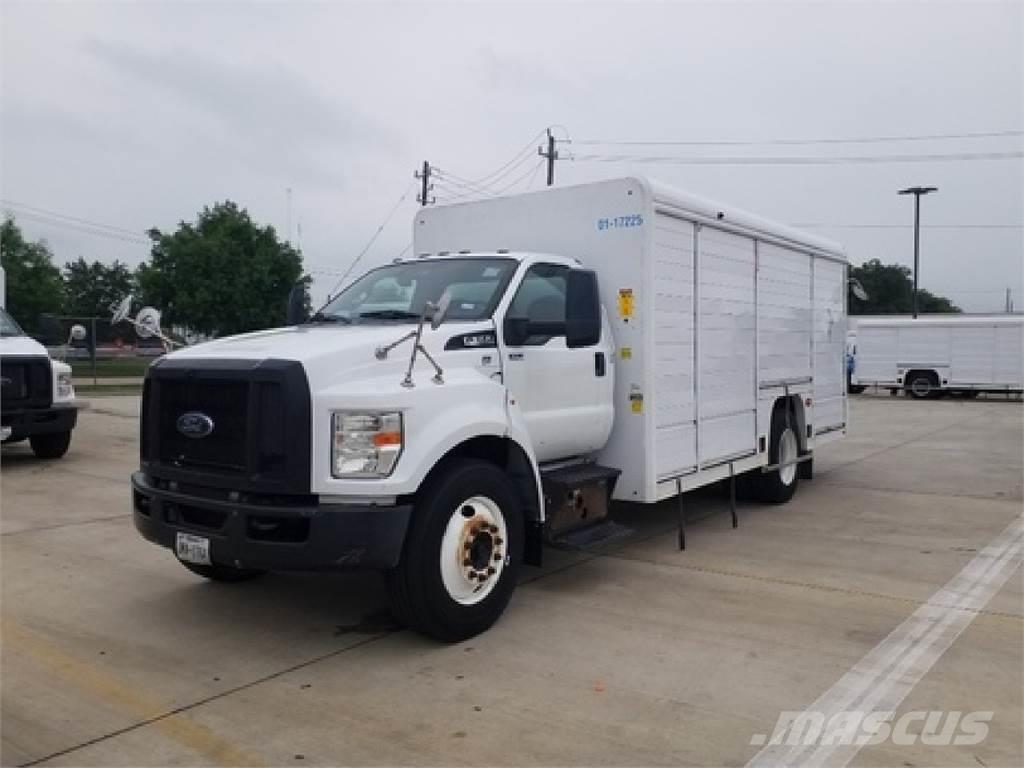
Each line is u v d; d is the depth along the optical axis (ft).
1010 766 12.14
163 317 138.31
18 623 18.12
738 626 17.93
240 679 15.20
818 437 34.63
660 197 22.34
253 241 141.38
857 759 12.35
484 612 17.24
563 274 21.65
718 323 25.84
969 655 16.38
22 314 166.50
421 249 25.96
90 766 12.16
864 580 21.49
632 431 22.29
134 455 43.01
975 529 27.58
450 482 16.55
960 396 104.06
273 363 15.52
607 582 21.18
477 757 12.36
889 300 260.42
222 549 15.72
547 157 119.03
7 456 42.73
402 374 16.65
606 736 13.00
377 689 14.73
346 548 15.11
